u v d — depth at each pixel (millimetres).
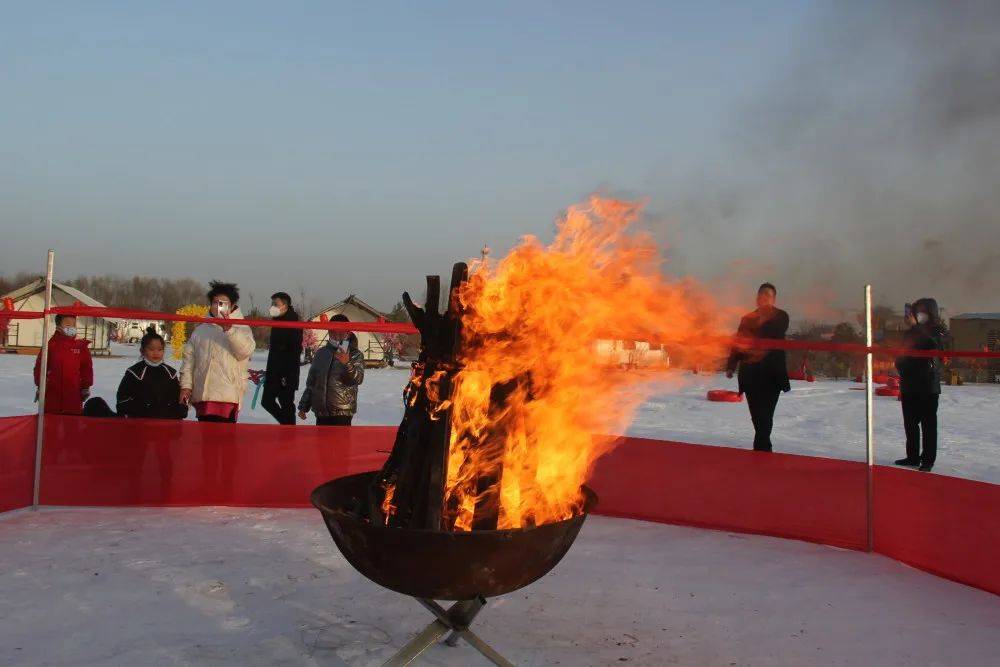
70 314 5219
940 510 4168
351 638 3094
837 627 3377
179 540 4539
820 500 4840
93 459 5340
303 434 5625
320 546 4492
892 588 3953
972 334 28484
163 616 3289
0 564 3953
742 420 13094
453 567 2281
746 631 3312
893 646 3170
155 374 6164
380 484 2764
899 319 8195
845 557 4527
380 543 2293
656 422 12367
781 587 3938
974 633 3326
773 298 6758
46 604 3387
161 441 5445
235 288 6465
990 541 3865
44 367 5258
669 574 4133
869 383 4668
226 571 3939
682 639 3207
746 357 6824
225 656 2893
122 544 4402
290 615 3342
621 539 4898
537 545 2363
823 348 4660
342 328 5125
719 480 5215
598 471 5664
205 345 6324
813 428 12195
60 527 4758
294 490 5586
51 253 5301
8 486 5098
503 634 3215
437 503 2438
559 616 3453
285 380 7855
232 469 5531
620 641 3170
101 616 3266
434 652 2998
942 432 11820
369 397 16469
